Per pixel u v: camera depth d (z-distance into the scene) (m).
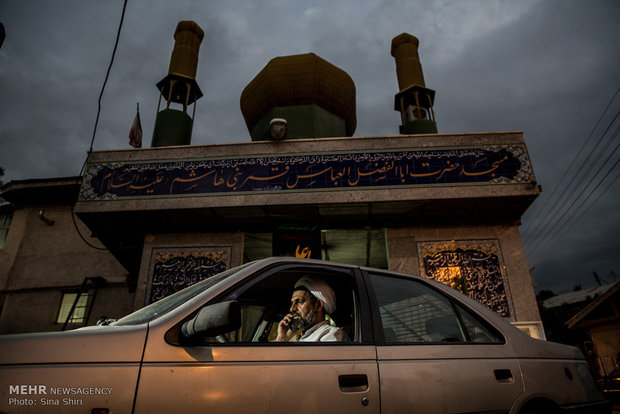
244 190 8.50
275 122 8.98
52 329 10.96
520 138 8.80
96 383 1.30
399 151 8.81
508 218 8.96
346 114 13.72
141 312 1.86
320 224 9.16
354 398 1.63
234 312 1.38
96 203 8.44
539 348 2.27
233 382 1.47
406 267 8.59
